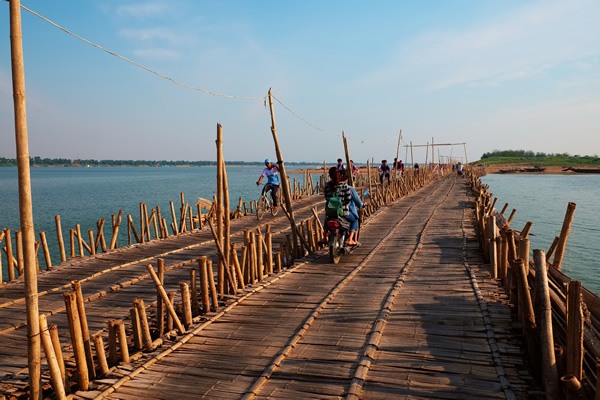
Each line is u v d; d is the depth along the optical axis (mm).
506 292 6352
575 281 3637
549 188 53688
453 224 13781
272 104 9656
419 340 4992
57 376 3975
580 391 3396
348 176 14398
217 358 4812
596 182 66750
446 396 3852
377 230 13250
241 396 4020
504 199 39688
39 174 175750
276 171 17266
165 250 11414
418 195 26062
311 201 22922
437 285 7047
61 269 9430
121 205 39406
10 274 8836
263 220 16438
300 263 8977
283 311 6152
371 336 5090
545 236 21391
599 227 23734
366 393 3963
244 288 7203
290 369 4469
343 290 7086
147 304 6949
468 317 5578
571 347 3643
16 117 3660
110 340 4906
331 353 4762
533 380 4090
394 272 8070
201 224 15906
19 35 3652
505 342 4836
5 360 5062
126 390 4230
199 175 151125
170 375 4492
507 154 154500
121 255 10844
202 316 6039
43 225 26938
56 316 6629
